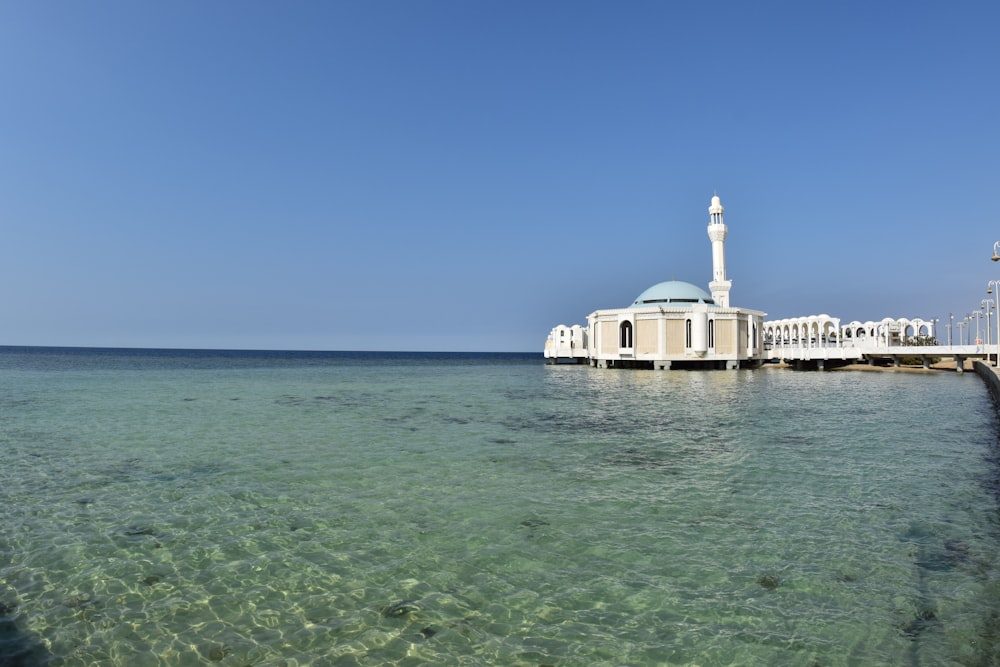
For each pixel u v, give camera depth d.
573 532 11.91
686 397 40.00
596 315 82.19
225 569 10.11
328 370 85.88
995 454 19.62
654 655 7.50
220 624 8.24
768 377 61.09
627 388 48.50
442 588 9.38
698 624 8.26
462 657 7.43
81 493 14.80
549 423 27.47
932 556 10.63
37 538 11.57
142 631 8.05
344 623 8.27
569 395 42.22
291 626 8.20
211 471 17.19
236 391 44.78
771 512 13.24
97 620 8.34
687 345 74.62
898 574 9.88
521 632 8.05
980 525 12.32
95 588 9.37
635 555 10.71
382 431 24.83
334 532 11.95
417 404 36.09
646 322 76.19
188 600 8.96
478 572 9.98
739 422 27.45
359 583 9.57
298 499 14.31
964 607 8.70
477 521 12.62
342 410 32.56
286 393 43.53
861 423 26.78
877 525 12.32
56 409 31.91
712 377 62.06
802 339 84.00
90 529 12.11
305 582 9.59
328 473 16.98
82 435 23.36
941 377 58.59
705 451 20.34
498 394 43.34
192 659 7.38
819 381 54.47
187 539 11.54
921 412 30.67
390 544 11.27
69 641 7.79
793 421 27.59
